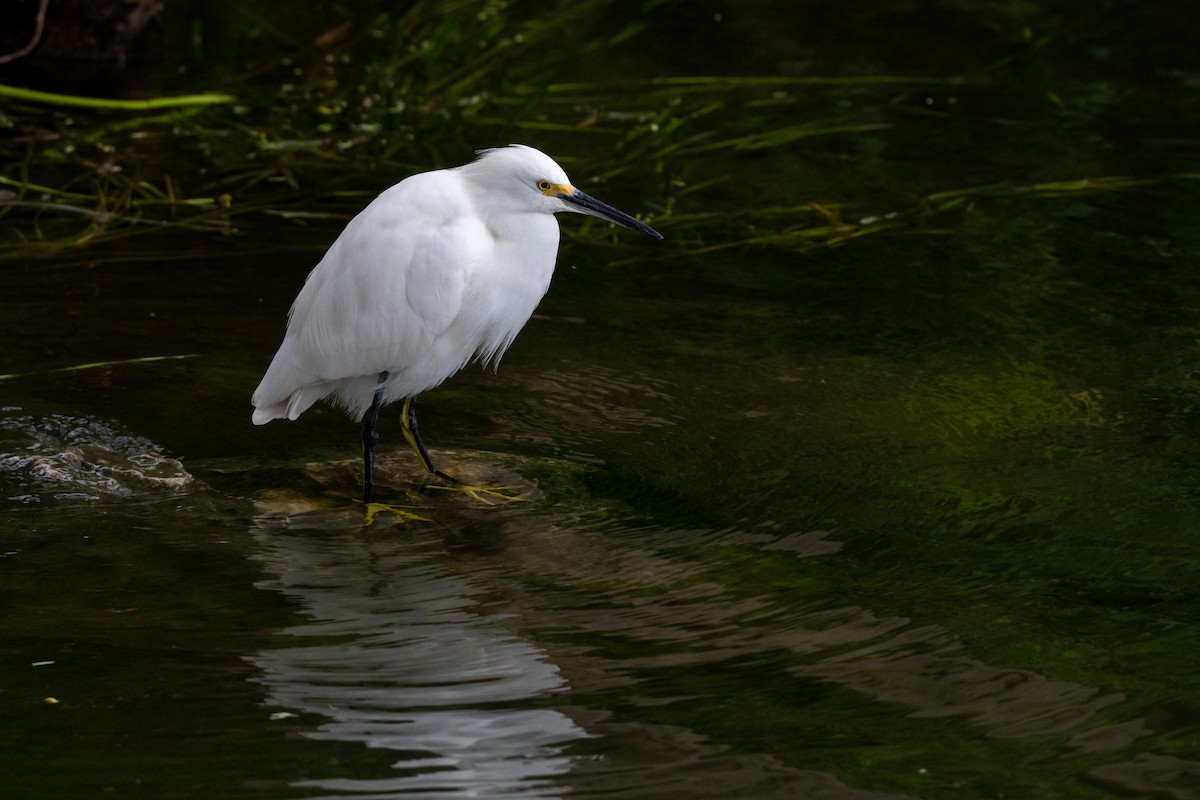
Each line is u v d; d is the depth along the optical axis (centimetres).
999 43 2136
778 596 812
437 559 861
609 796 623
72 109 1802
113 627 767
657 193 1568
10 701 686
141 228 1442
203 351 1173
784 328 1244
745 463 992
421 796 620
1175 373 1138
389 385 979
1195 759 654
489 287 956
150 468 973
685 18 2272
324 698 698
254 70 1978
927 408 1082
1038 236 1450
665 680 722
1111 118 1816
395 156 1672
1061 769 645
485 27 2098
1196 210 1511
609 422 1062
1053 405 1086
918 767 646
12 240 1399
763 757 654
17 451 980
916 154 1698
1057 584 823
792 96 1909
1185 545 867
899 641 762
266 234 1438
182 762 640
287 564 853
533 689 711
